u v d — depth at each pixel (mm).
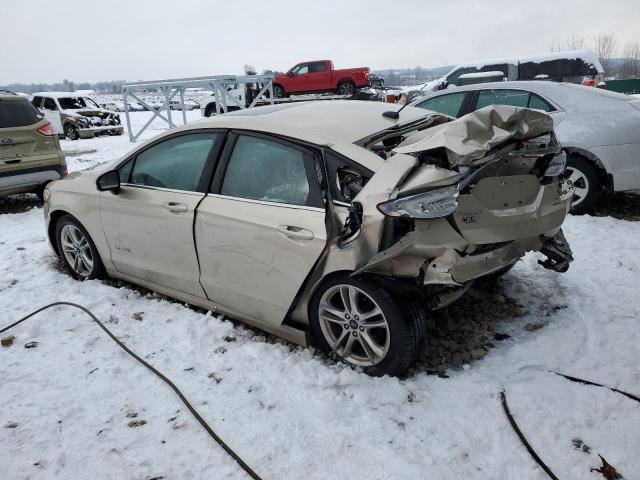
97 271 4359
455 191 2459
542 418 2467
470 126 2572
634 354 2953
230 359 3125
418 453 2297
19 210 7629
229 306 3438
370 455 2305
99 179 3791
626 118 5355
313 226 2850
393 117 3357
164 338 3408
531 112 2672
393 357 2762
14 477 2281
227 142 3346
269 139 3135
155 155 3783
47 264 4938
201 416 2621
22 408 2746
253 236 3086
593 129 5445
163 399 2785
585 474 2141
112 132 19016
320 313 3021
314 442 2402
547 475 2150
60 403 2781
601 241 4812
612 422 2420
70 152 14344
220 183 3354
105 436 2520
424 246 2523
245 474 2248
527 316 3490
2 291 4305
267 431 2490
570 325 3309
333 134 3014
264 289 3143
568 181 5680
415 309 2752
